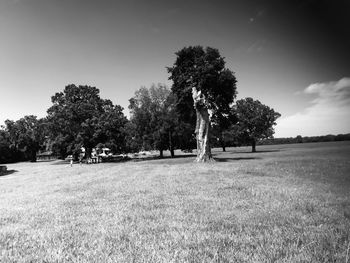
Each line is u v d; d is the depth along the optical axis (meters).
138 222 8.52
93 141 71.31
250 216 8.73
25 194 16.58
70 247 6.48
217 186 15.72
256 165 30.22
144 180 20.62
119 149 75.00
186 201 11.59
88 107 74.31
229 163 36.38
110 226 8.16
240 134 85.69
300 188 13.98
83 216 9.63
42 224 8.88
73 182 21.95
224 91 49.09
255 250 5.84
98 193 15.02
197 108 45.88
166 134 71.94
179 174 24.06
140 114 70.00
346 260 5.11
